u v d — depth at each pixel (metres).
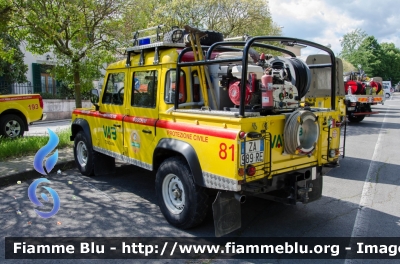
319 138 4.42
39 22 7.94
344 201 5.47
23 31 8.51
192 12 13.85
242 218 4.82
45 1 8.19
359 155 8.73
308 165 4.34
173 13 13.50
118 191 5.89
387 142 10.53
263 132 3.72
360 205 5.29
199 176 3.95
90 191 5.88
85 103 21.66
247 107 4.01
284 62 4.50
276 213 4.99
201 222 4.29
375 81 16.30
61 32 8.61
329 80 8.38
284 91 4.08
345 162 7.99
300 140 3.98
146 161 4.87
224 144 3.64
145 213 4.94
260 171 3.74
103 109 5.96
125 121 5.27
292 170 4.14
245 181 3.58
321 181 4.76
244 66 3.54
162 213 4.64
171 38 4.96
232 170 3.56
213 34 5.22
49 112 19.64
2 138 9.70
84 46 8.98
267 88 3.83
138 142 5.01
